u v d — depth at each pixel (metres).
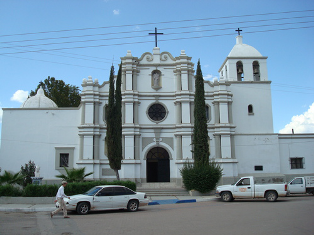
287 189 23.23
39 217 16.81
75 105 53.41
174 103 34.75
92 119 33.50
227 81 35.25
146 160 33.66
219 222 14.36
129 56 34.75
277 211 17.52
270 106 36.09
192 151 30.05
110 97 28.50
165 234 11.94
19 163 33.09
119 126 28.39
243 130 35.41
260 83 36.44
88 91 33.94
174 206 21.56
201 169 28.56
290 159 35.16
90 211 19.23
